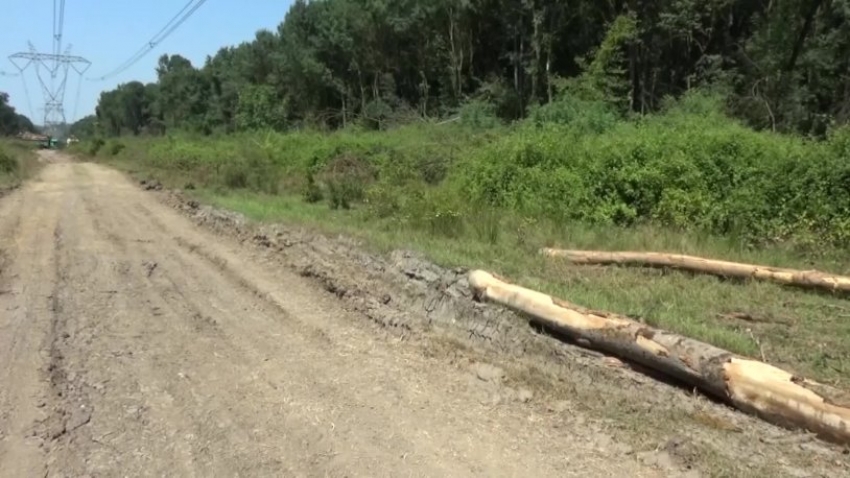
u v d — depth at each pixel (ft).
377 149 73.51
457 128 89.56
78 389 19.29
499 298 23.86
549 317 21.54
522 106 137.59
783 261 29.60
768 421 15.81
